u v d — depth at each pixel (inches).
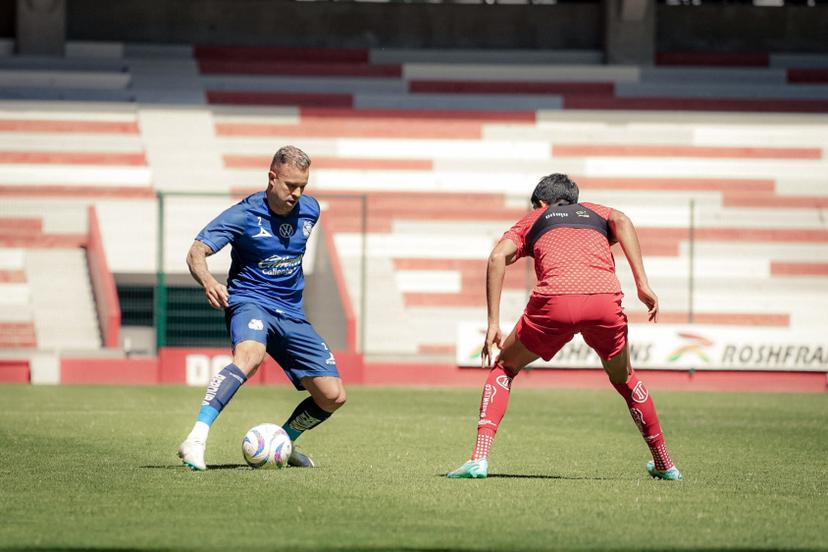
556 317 1032.8
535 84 4168.3
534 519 852.6
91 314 3179.1
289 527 810.2
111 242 3302.2
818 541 785.6
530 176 3809.1
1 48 4163.4
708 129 3973.9
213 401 1095.0
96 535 775.1
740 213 3661.4
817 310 3435.0
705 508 917.8
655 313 1034.7
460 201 3673.7
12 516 848.3
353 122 3946.9
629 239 1045.2
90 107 3863.2
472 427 1759.4
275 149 3836.1
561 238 1051.3
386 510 886.4
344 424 1796.3
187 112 3922.2
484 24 4414.4
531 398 2438.5
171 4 4333.2
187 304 3403.1
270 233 1112.2
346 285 3129.9
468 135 3932.1
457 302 3383.4
